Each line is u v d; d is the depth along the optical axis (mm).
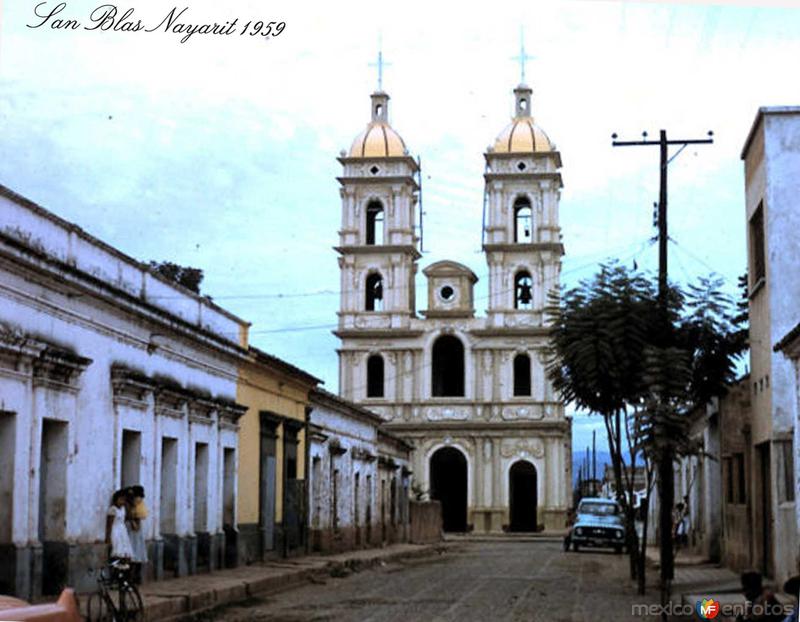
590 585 27219
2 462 17531
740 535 29438
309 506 38031
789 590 11344
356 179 79000
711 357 27719
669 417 23375
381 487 52688
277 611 20547
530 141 78375
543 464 77188
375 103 81188
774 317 24422
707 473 36125
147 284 23812
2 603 5555
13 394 17484
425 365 78562
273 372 33312
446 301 79125
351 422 45875
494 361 78188
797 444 21734
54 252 19172
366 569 34406
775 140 24922
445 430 77875
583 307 27016
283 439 34812
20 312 17812
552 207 78250
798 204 24672
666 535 24031
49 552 19219
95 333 20766
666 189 28297
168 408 24484
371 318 79062
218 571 27453
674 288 27453
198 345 26594
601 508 49219
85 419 20266
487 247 77812
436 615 19750
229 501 29547
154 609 18172
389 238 79125
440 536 64938
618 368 26375
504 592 25047
